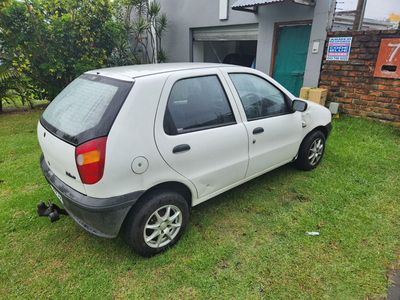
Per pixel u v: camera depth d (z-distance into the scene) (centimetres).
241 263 248
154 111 231
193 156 255
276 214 316
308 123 385
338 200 338
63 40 834
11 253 262
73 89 274
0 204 336
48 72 824
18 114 826
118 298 217
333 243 269
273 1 606
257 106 318
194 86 265
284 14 697
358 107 626
